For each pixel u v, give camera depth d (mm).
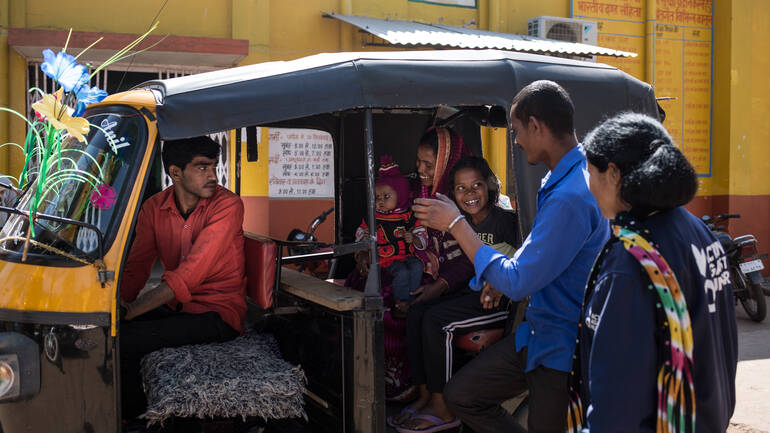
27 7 6344
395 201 3312
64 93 2385
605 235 2287
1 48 6227
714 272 1694
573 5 8742
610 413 1576
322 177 7621
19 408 2295
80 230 2404
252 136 3971
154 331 2760
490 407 2660
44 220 2463
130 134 2504
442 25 7906
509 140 2766
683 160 1603
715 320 1661
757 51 9398
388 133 4078
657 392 1588
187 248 2969
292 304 3092
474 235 2385
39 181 2273
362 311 2484
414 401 3291
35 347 2283
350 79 2533
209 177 2881
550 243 2188
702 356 1625
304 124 3941
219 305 2949
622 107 3027
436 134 3309
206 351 2736
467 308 2977
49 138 2291
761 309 6805
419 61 2658
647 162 1618
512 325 2770
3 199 4062
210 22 6910
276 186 7449
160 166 4453
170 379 2498
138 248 3051
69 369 2287
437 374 2990
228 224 2906
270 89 2459
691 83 9383
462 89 2668
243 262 3074
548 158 2363
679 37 9266
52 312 2281
